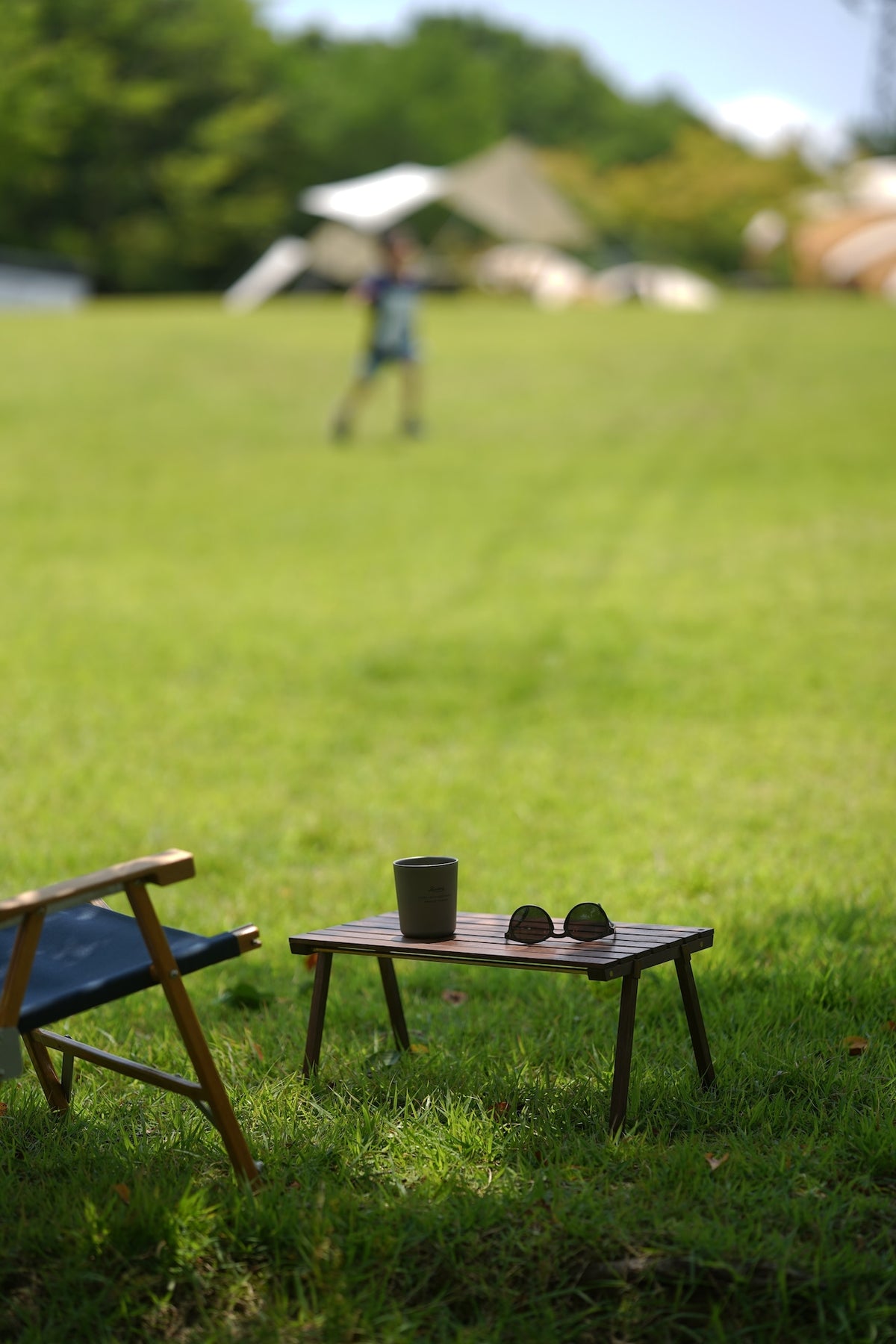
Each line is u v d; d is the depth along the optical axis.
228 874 7.05
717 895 6.43
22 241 77.38
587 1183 3.68
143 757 9.11
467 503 17.97
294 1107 4.28
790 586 13.57
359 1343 3.17
